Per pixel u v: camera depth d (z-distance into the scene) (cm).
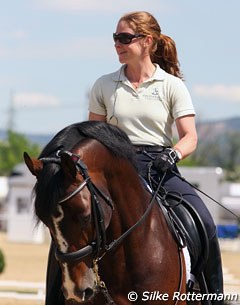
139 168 1021
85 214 864
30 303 2583
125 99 1063
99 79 1092
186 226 1038
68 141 927
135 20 1060
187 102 1059
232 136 16062
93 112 1101
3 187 9981
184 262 1010
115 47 1072
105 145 943
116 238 948
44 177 871
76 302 931
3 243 6538
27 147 14775
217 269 1074
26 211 6900
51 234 879
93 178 916
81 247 867
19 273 3812
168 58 1127
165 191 1049
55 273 990
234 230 6406
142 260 959
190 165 12962
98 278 912
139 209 971
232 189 7356
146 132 1062
